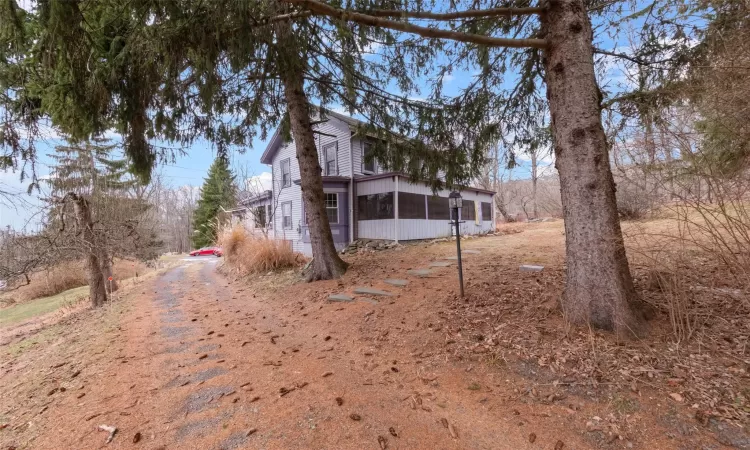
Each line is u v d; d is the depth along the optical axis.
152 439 2.18
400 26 3.17
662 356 2.51
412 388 2.65
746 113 2.63
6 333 7.28
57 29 2.76
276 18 3.42
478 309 4.02
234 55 3.42
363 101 6.62
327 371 3.05
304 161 7.08
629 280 3.07
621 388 2.27
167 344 4.16
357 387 2.71
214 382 2.98
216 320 5.23
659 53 4.41
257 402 2.57
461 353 3.11
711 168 2.55
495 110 5.53
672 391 2.15
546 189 23.62
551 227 16.11
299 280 7.38
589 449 1.83
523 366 2.73
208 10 2.96
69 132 4.05
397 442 2.00
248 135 7.02
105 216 11.62
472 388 2.57
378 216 12.59
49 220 7.96
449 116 5.66
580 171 3.13
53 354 4.35
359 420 2.24
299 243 14.88
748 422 1.82
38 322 8.04
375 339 3.74
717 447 1.71
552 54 3.30
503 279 5.14
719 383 2.14
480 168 6.19
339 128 13.82
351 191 13.23
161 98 4.11
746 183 2.45
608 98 4.62
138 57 3.35
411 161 6.62
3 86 3.69
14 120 4.14
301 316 4.96
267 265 9.30
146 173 4.45
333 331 4.18
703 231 2.60
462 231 15.27
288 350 3.68
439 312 4.16
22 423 2.56
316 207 7.12
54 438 2.28
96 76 3.26
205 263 17.77
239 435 2.15
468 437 2.03
